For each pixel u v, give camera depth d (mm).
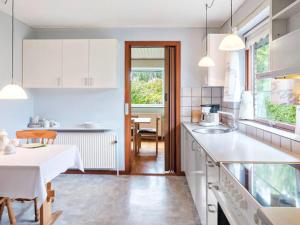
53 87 3994
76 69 3963
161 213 2867
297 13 1802
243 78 3428
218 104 4184
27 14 3609
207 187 2123
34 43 3969
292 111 2391
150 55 7113
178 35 4195
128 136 4297
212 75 3531
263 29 2895
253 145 2295
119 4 3221
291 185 1255
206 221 2172
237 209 1310
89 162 4176
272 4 1928
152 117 7301
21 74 3979
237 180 1334
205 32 4184
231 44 2287
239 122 3262
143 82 7805
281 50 1669
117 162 4227
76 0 3105
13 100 3760
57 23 4012
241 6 3191
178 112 4234
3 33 3527
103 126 4293
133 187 3674
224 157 1844
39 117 4355
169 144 4395
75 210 2939
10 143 2676
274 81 2314
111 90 4281
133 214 2844
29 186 2131
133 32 4211
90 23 4012
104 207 3018
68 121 4340
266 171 1499
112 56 3947
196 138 2676
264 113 2977
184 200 3213
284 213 941
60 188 3631
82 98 4320
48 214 2619
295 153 1967
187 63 4203
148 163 5039
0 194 2145
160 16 3666
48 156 2447
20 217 2760
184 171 4211
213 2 3123
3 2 3172
